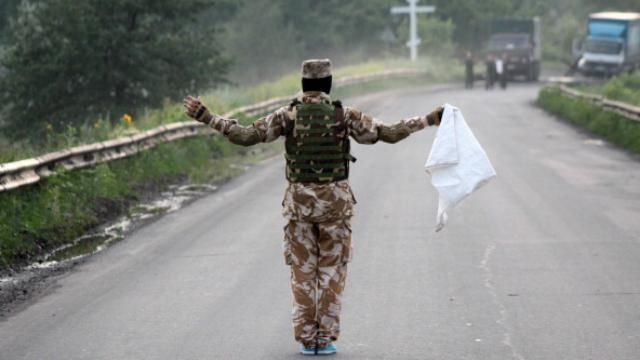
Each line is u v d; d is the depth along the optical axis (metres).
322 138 17.72
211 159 57.66
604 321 20.30
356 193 41.38
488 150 60.41
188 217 36.84
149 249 30.42
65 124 96.50
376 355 18.17
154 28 104.06
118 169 44.19
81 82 101.62
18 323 21.59
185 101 17.59
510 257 27.38
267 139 17.86
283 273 25.97
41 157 36.25
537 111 101.06
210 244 30.78
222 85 121.94
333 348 18.39
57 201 34.66
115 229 34.81
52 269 28.05
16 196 33.28
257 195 42.59
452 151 18.36
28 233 31.30
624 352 18.00
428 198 39.62
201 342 19.38
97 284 25.48
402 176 47.41
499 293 23.03
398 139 18.19
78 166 39.84
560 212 35.50
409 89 152.75
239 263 27.48
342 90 128.75
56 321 21.59
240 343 19.23
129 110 99.00
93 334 20.28
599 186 42.81
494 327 20.00
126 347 19.17
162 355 18.52
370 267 26.28
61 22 99.44
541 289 23.38
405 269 26.00
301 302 18.23
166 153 50.94
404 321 20.67
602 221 33.47
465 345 18.70
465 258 27.36
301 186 17.81
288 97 90.25
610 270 25.47
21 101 100.81
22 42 101.06
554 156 56.72
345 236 18.16
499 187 42.53
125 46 99.94
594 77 163.75
